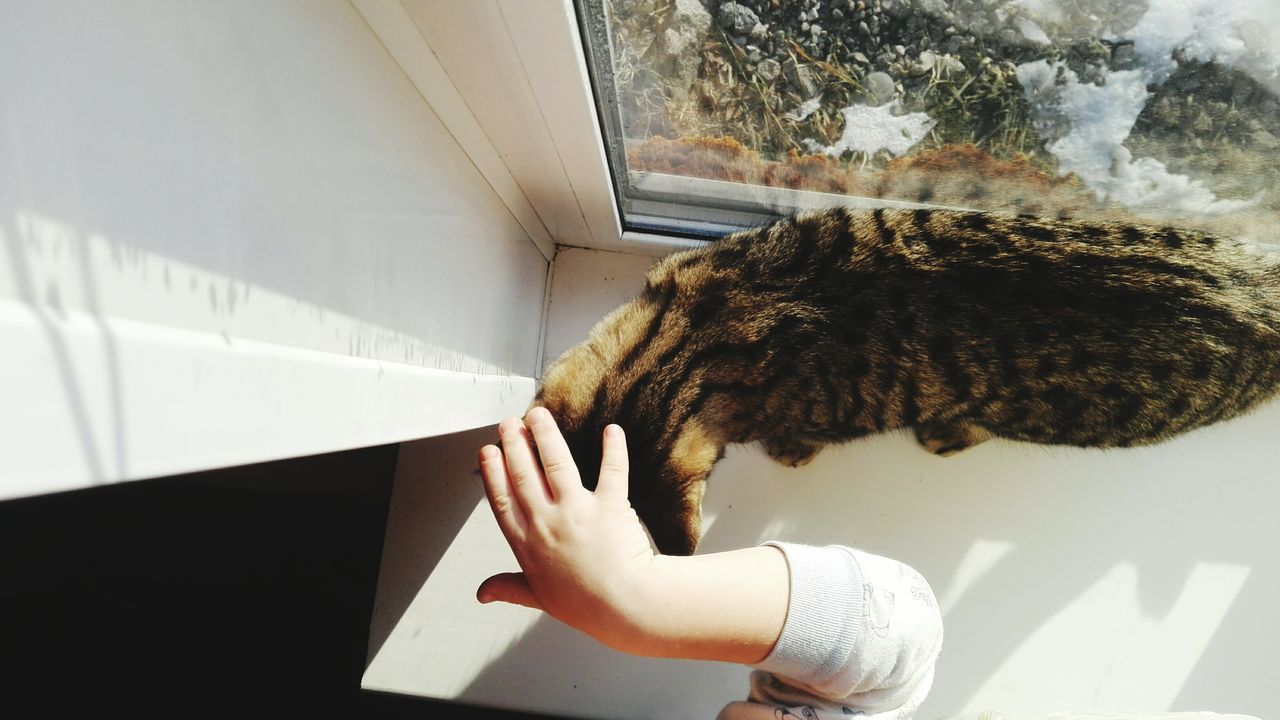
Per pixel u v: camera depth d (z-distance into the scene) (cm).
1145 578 131
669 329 112
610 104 92
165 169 35
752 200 120
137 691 119
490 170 92
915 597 80
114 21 31
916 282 107
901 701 81
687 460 108
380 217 61
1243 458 134
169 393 32
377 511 130
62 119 29
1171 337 104
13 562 121
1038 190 101
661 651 70
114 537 125
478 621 126
